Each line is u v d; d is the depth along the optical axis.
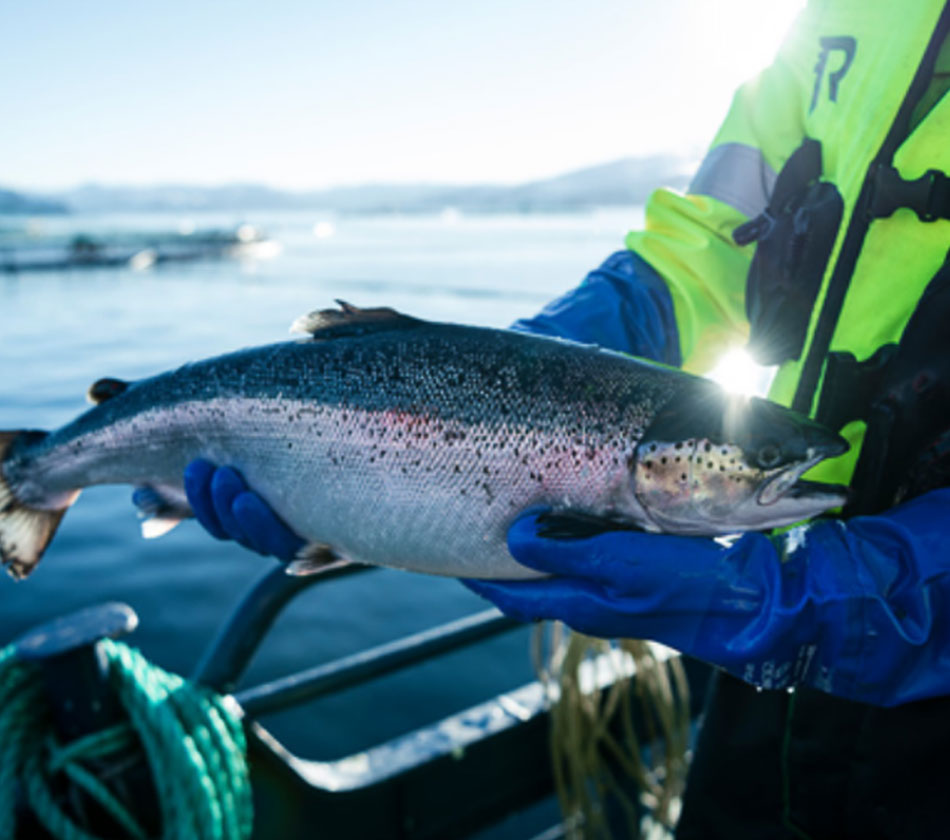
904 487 1.22
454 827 2.44
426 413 1.61
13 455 2.32
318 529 1.74
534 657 2.55
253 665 6.39
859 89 1.29
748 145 1.60
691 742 2.92
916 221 1.19
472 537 1.59
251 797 2.04
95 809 1.77
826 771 1.35
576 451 1.54
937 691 1.07
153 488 2.10
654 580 1.22
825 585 1.12
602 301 1.69
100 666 1.79
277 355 1.81
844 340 1.30
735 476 1.43
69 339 22.23
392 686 5.89
